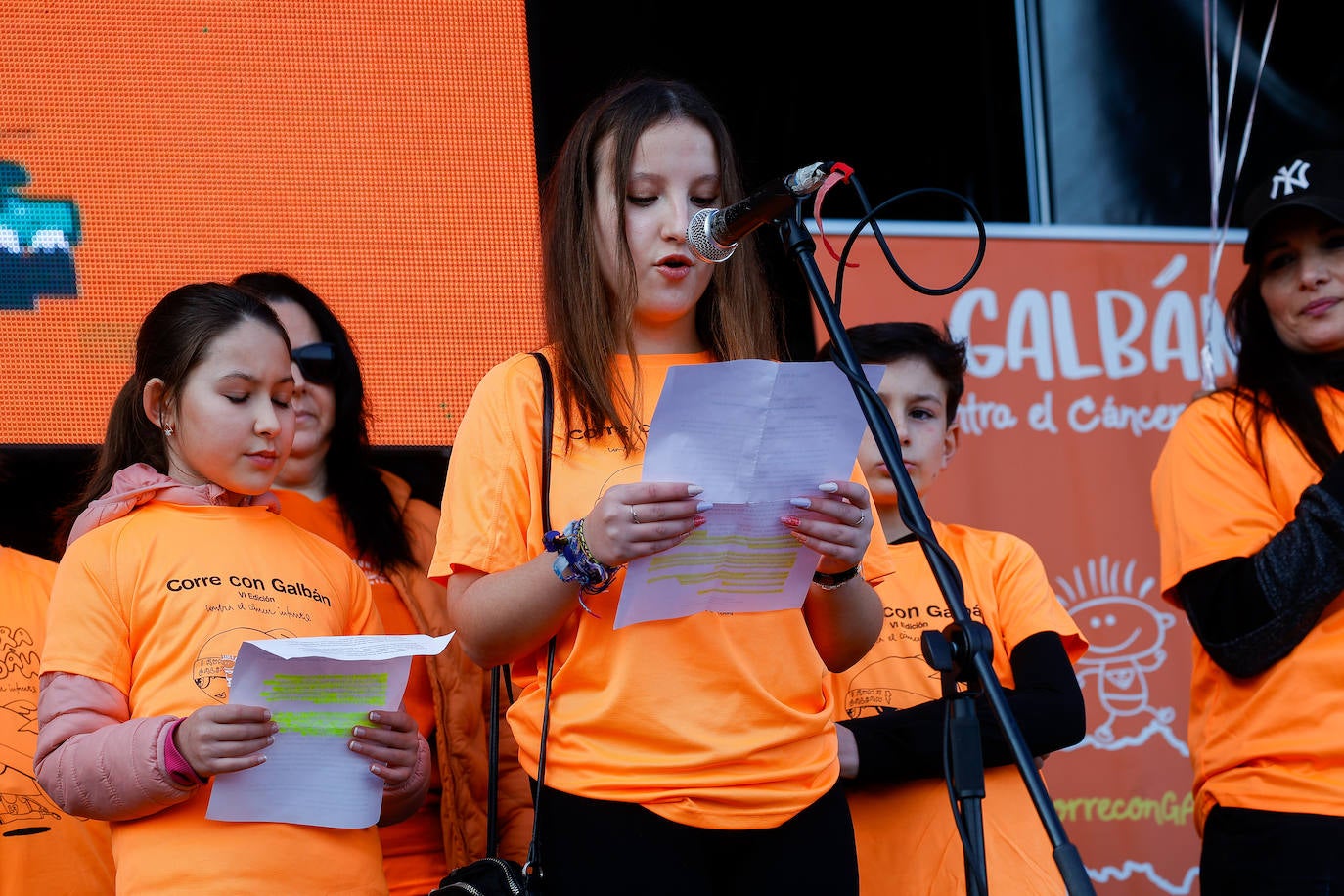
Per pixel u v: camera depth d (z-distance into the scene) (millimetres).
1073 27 8500
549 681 3963
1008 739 3252
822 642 4281
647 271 4168
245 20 6879
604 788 3766
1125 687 7289
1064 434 7527
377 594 5609
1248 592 5250
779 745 3881
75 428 6465
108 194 6637
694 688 3850
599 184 4262
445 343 6922
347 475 5836
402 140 6996
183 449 4641
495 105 7129
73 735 4152
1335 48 8523
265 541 4609
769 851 3801
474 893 3770
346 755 4250
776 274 7281
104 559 4371
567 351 4176
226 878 4051
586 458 4059
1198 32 8578
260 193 6805
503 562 4020
